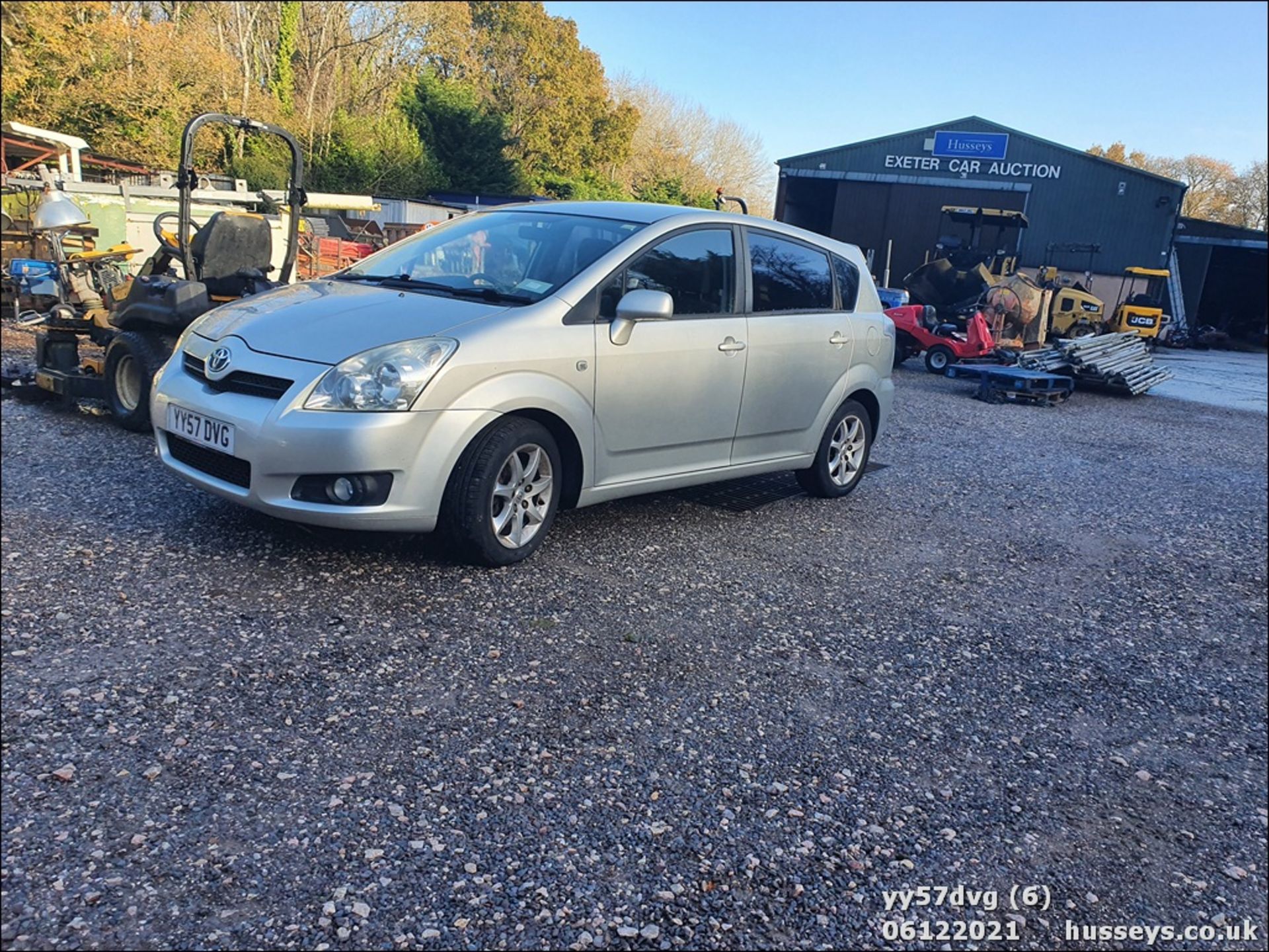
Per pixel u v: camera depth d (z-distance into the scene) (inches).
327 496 143.6
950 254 781.3
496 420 154.8
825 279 224.4
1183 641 174.4
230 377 152.6
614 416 171.5
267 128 243.3
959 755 123.8
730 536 201.0
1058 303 817.5
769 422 207.8
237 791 98.5
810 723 126.5
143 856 88.0
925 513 241.4
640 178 2263.8
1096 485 302.8
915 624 165.5
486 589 155.5
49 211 265.7
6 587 139.8
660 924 86.7
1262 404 626.2
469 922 84.1
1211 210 2153.1
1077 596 192.2
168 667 121.2
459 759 108.2
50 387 263.1
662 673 134.8
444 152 1513.3
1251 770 130.5
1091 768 125.6
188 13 1332.4
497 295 166.9
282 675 122.1
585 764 110.1
